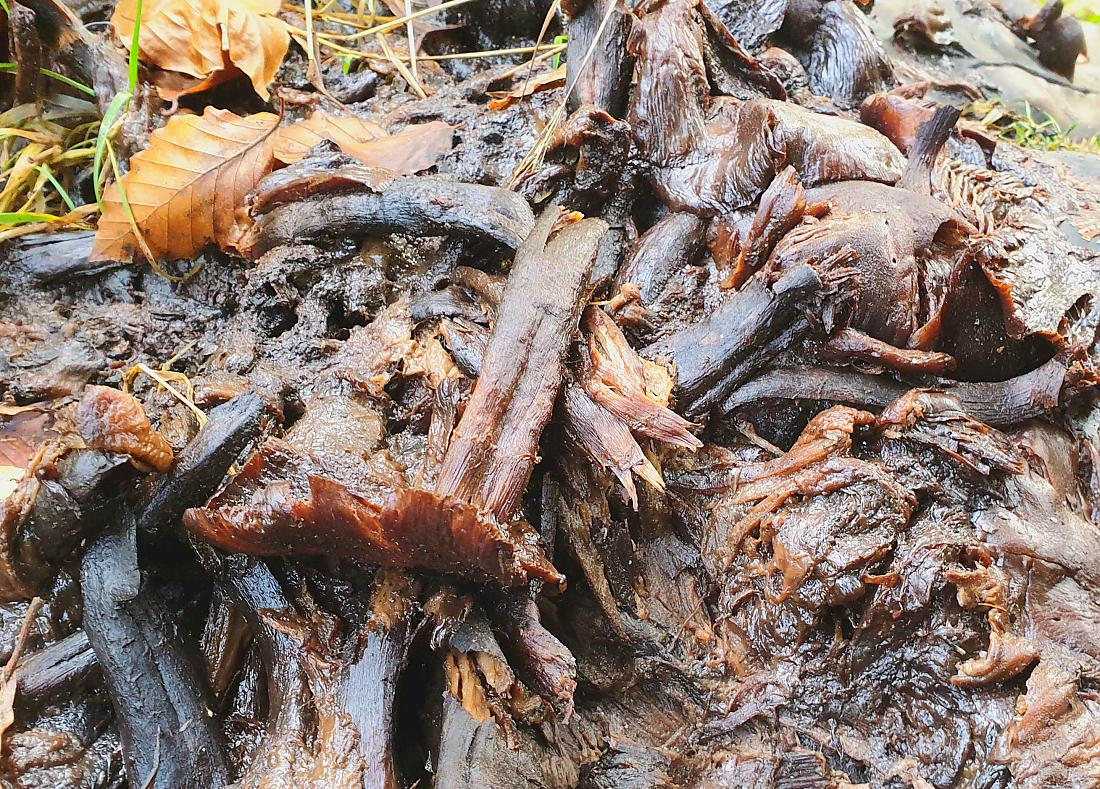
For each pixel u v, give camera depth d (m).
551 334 0.47
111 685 0.46
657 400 0.48
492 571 0.45
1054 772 0.46
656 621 0.50
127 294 0.54
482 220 0.51
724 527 0.50
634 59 0.55
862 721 0.49
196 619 0.48
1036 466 0.51
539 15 0.66
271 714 0.46
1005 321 0.51
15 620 0.48
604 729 0.49
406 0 0.61
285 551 0.46
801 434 0.51
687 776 0.48
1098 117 0.74
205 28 0.57
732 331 0.50
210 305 0.54
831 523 0.49
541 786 0.47
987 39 0.77
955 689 0.48
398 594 0.47
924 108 0.56
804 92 0.60
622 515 0.50
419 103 0.59
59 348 0.52
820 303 0.50
